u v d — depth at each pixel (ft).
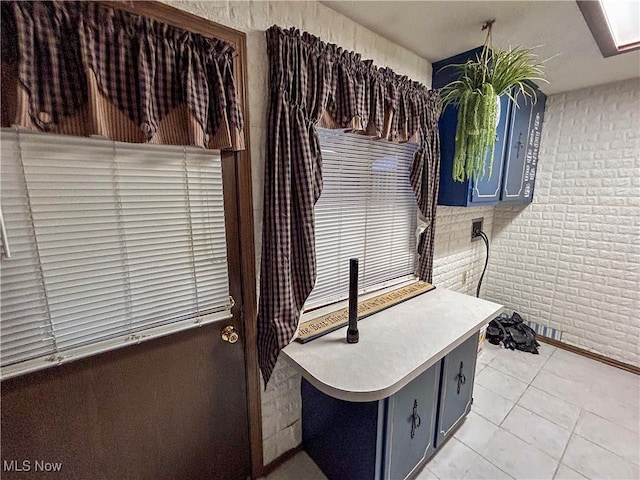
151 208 3.30
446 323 4.89
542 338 9.37
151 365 3.60
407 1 4.28
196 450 4.14
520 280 9.70
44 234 2.74
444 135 6.35
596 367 8.01
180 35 3.06
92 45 2.60
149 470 3.76
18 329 2.72
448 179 6.39
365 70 4.62
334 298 5.48
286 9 4.05
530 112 7.73
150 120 2.88
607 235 7.98
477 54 5.69
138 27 2.82
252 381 4.54
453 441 5.62
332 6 4.43
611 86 7.57
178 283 3.63
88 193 2.91
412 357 3.94
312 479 4.93
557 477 4.93
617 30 5.06
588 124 8.00
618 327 8.01
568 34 5.09
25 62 2.35
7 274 2.63
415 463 4.76
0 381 2.70
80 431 3.21
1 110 2.41
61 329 2.93
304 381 5.11
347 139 5.10
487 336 9.30
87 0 2.58
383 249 6.26
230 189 3.91
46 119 2.49
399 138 5.44
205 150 3.59
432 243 6.60
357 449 4.24
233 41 3.61
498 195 7.11
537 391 7.03
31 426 2.94
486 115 5.22
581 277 8.52
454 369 5.26
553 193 8.77
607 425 5.99
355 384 3.40
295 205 4.13
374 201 5.84
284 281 4.06
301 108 3.97
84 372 3.16
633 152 7.42
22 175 2.59
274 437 5.02
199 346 3.95
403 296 5.92
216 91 3.32
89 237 2.97
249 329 4.37
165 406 3.77
